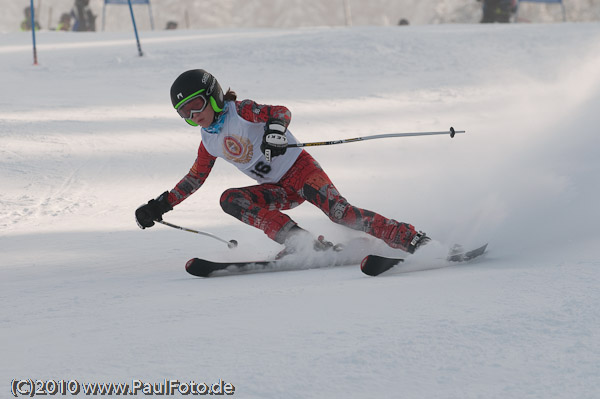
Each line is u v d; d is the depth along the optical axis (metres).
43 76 44.47
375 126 28.67
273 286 8.84
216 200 17.12
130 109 33.44
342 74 44.25
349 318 6.51
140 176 20.16
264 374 5.13
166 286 9.36
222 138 11.00
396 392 4.79
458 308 6.66
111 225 14.72
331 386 4.90
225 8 155.00
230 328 6.40
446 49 50.12
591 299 6.56
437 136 26.31
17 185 18.72
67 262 11.54
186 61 47.91
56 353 5.97
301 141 25.69
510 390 4.76
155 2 151.50
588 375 4.91
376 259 9.37
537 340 5.62
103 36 62.75
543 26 60.00
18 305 8.45
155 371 5.30
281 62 47.06
